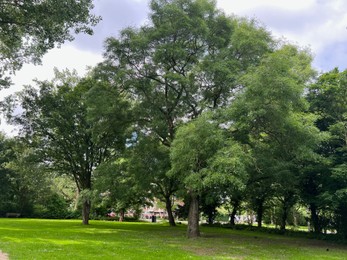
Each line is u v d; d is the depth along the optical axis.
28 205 53.88
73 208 57.66
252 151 20.84
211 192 24.20
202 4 22.83
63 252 13.33
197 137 17.03
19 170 52.06
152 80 25.08
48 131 36.81
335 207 24.14
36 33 18.88
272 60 17.55
